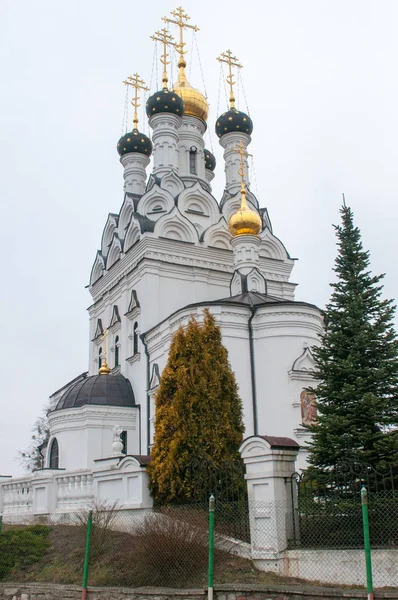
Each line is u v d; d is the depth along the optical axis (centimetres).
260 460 1455
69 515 2111
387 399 1617
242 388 2920
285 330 2989
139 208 4225
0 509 2545
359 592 1123
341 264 1853
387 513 1334
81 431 3419
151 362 3559
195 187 4288
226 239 4188
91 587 1454
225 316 3008
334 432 1614
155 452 1833
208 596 1266
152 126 4625
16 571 1686
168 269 3856
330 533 1390
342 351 1741
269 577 1352
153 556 1448
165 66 4941
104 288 4450
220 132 4888
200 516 1527
